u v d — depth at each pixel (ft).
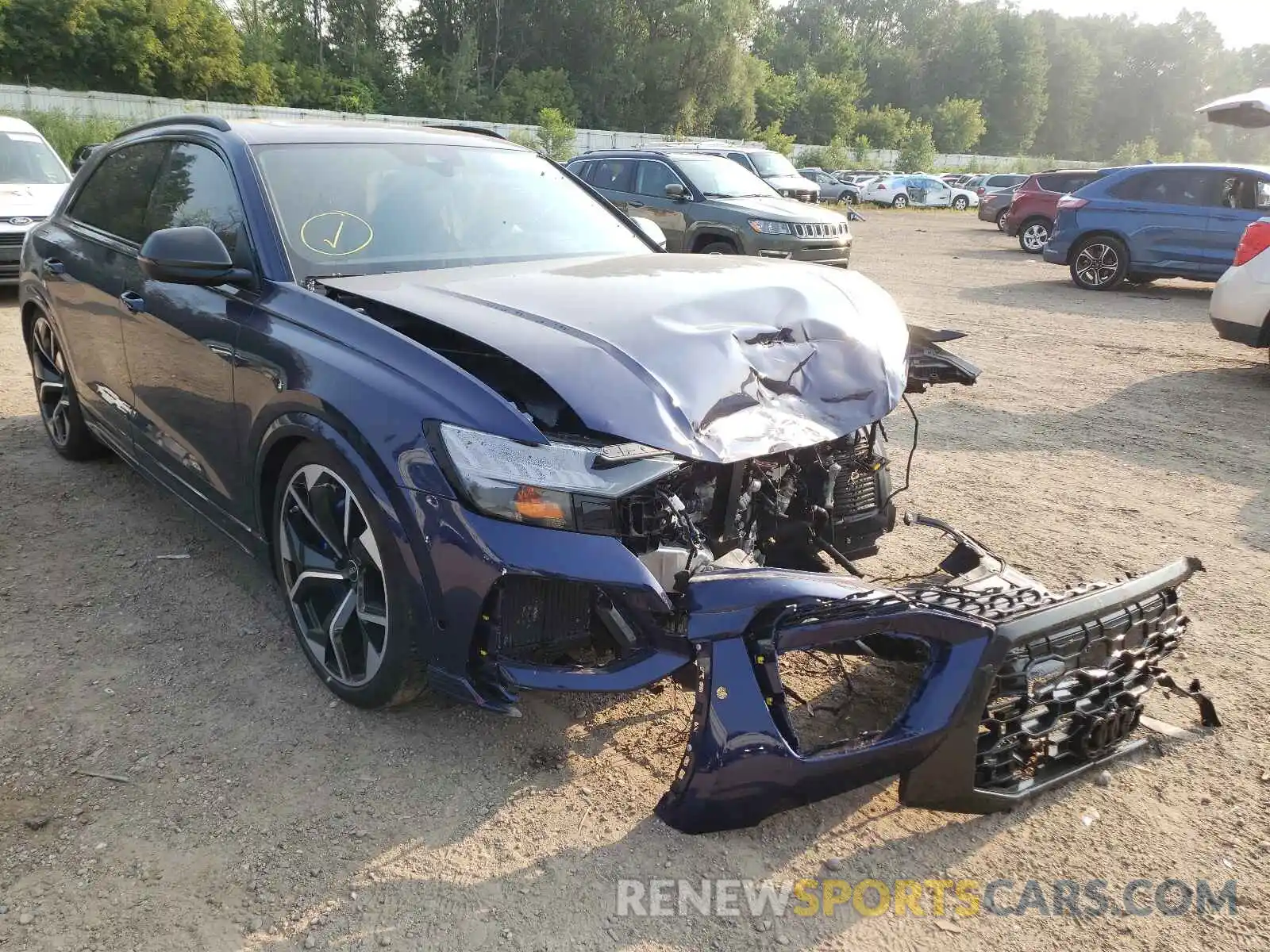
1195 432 19.62
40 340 15.65
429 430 7.52
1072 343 29.01
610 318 8.39
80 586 11.53
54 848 7.20
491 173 12.36
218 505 10.66
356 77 179.32
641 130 209.36
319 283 9.53
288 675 9.68
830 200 129.49
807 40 341.62
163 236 9.25
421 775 8.13
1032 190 57.77
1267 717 9.32
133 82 136.36
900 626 6.82
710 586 6.86
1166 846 7.51
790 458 9.13
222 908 6.64
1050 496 15.72
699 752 6.75
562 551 7.09
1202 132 395.14
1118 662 7.83
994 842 7.52
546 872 7.06
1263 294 23.18
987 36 325.01
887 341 9.41
